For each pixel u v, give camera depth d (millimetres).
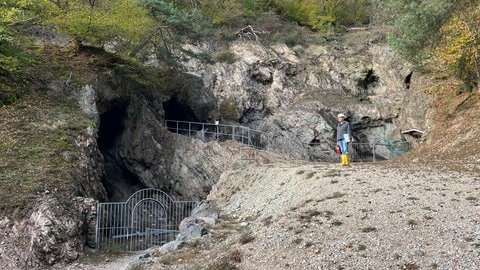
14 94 19094
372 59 34094
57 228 13781
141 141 23172
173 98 27969
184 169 23078
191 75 29406
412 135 28562
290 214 12273
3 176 15047
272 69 32875
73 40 23062
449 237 8977
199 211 17594
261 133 29750
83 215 15016
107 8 23406
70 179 15727
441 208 10453
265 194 15586
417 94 28125
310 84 33219
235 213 15297
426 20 18594
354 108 31469
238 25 35031
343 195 12453
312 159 29328
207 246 11953
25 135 17266
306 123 30281
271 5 37938
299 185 14570
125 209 19297
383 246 9109
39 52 22531
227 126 26984
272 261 9602
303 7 38469
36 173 15438
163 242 17641
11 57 19062
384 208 10945
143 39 24781
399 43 20141
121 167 24328
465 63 21281
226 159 22406
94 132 19000
